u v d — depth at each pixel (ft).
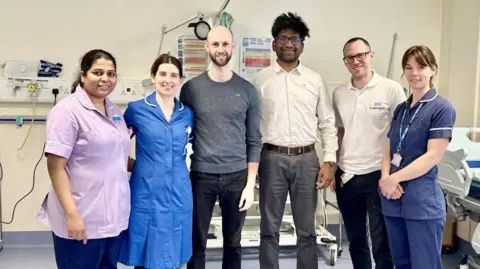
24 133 10.89
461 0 10.92
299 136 7.72
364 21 11.55
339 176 8.11
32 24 10.66
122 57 10.96
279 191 7.77
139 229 6.58
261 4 11.22
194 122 7.22
